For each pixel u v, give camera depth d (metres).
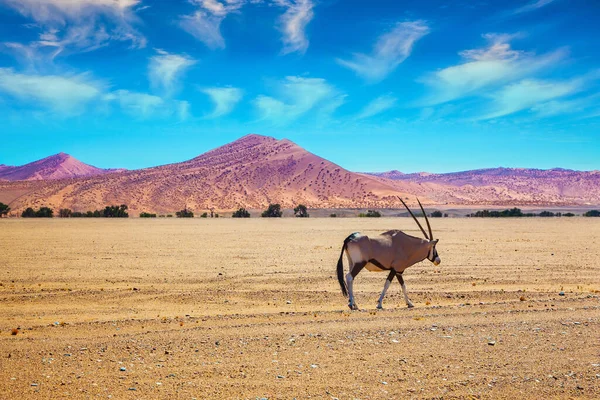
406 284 19.19
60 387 7.85
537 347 9.93
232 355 9.47
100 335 11.09
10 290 17.62
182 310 14.54
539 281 19.80
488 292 16.98
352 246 14.66
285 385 7.96
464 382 8.07
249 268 23.38
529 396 7.57
